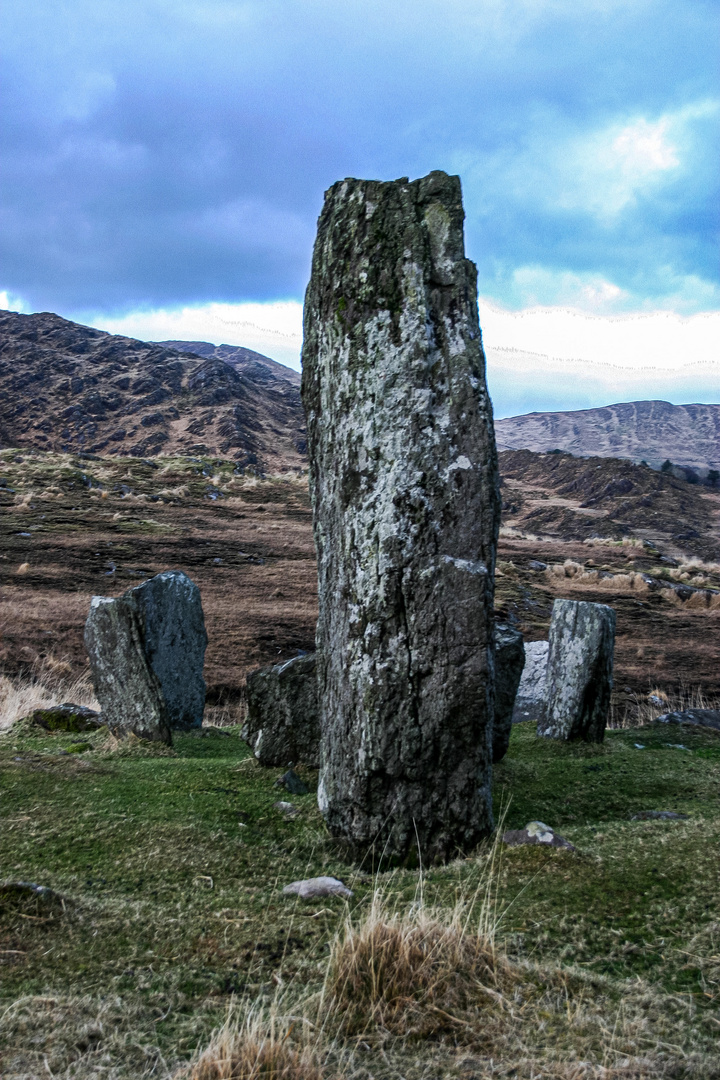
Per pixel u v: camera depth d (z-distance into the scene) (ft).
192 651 27.32
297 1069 6.20
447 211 14.24
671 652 58.44
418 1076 6.36
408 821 12.63
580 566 91.86
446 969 7.75
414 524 13.01
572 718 23.48
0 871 10.85
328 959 8.41
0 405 263.90
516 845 11.97
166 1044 6.76
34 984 7.66
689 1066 6.44
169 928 9.16
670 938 8.89
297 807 14.85
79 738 23.45
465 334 13.70
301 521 103.96
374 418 13.53
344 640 13.44
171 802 14.69
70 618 50.78
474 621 12.68
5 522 81.10
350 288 14.15
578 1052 6.66
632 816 15.08
